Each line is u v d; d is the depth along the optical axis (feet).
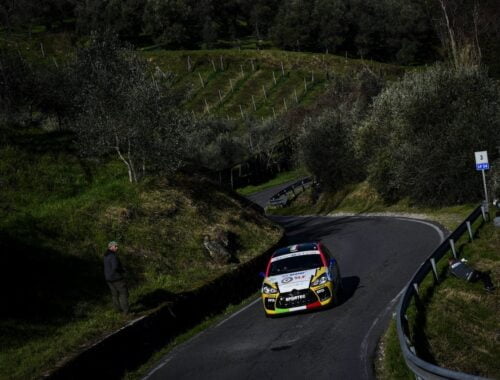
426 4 387.55
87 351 34.35
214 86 363.97
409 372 27.37
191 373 32.68
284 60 387.34
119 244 61.77
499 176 84.74
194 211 76.64
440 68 104.42
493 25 198.29
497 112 94.79
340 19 438.40
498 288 47.96
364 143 120.88
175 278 56.95
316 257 44.93
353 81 219.20
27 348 38.19
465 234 64.80
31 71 107.24
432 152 95.40
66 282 51.06
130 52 102.73
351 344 32.96
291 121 237.45
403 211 107.04
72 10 542.16
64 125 109.40
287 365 31.01
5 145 85.10
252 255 71.15
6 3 472.03
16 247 53.93
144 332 40.34
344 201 134.62
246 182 201.46
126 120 76.48
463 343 37.86
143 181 79.97
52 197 73.51
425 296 43.75
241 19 592.60
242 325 43.14
